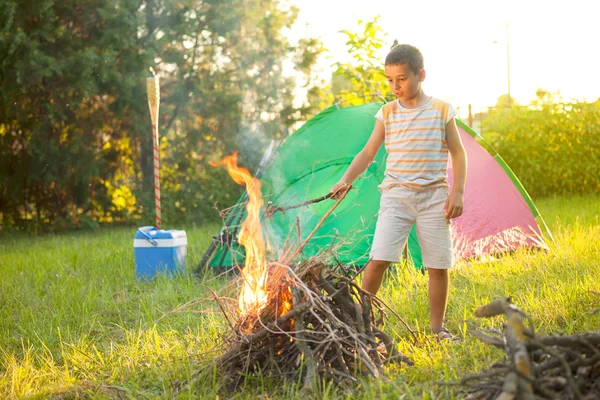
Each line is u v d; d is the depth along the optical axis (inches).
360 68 395.5
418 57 142.0
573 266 206.5
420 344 137.4
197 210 490.3
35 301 202.5
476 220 244.2
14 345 159.2
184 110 498.0
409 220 144.5
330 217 221.1
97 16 460.8
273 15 515.2
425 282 195.9
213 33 502.0
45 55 428.1
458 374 115.0
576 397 89.0
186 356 136.6
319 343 115.3
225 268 237.6
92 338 163.6
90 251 313.1
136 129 470.0
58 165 458.9
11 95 432.8
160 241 239.1
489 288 185.0
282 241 219.9
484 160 260.8
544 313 149.9
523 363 88.9
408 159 143.1
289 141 251.0
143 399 118.6
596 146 536.7
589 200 473.4
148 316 174.6
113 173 497.0
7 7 411.2
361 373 117.7
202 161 509.4
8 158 457.7
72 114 463.2
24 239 411.5
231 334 131.6
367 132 237.6
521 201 260.2
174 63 490.9
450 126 143.7
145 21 464.1
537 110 551.8
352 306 123.9
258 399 112.9
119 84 450.6
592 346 94.3
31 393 123.2
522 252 242.7
